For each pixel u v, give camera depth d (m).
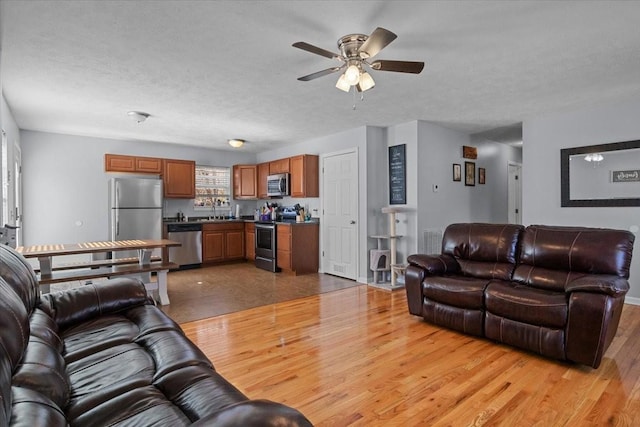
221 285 4.89
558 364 2.46
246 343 2.84
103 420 1.08
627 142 3.86
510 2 1.97
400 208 4.85
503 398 2.03
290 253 5.61
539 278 2.94
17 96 3.56
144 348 1.64
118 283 2.28
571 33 2.33
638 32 2.32
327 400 2.02
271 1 1.94
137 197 5.71
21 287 1.58
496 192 6.28
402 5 1.99
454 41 2.43
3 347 0.90
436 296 3.19
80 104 3.86
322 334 3.04
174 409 1.13
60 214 5.41
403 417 1.85
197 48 2.51
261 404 0.81
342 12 2.06
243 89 3.40
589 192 4.15
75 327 1.93
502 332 2.75
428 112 4.32
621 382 2.20
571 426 1.77
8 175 3.94
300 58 2.69
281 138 5.92
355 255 5.22
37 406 0.92
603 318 2.28
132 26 2.20
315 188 5.92
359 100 3.79
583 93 3.59
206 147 6.82
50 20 2.12
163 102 3.82
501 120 4.72
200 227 6.37
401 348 2.74
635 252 3.84
